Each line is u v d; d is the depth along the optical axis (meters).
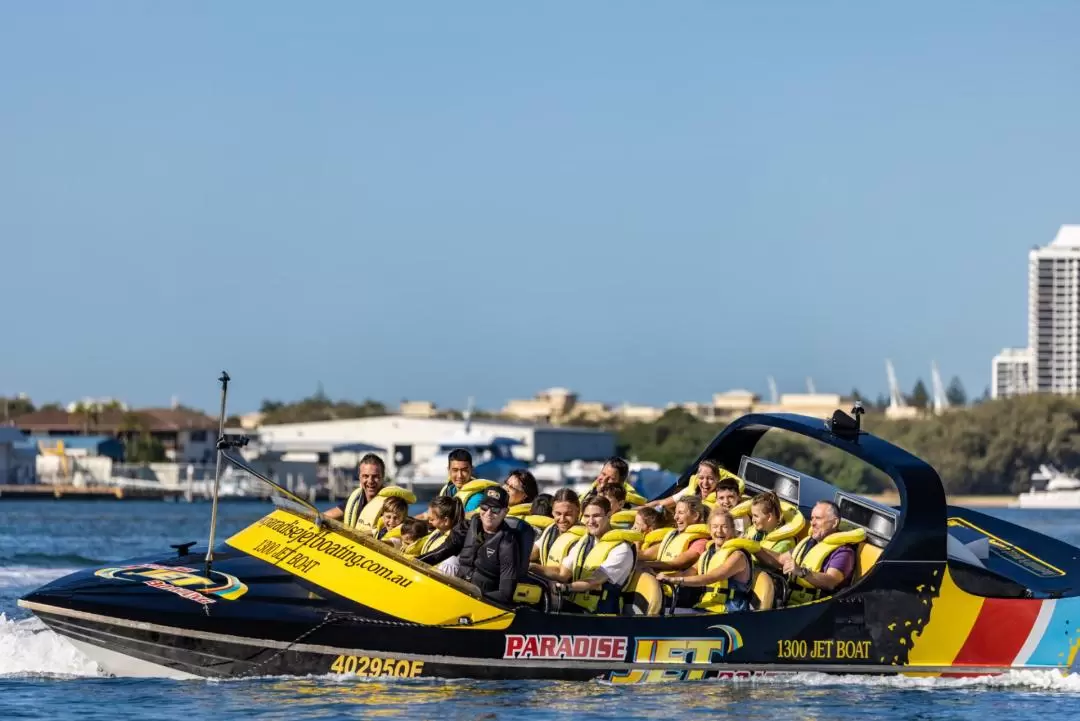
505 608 49.56
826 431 57.56
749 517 56.44
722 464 63.12
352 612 49.00
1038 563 59.53
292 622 48.62
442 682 49.62
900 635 53.81
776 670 52.53
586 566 51.06
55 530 174.62
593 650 50.34
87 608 48.38
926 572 53.97
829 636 53.00
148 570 50.88
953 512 63.25
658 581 51.62
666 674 51.28
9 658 51.34
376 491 56.34
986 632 54.88
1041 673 55.50
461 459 57.44
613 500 54.97
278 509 53.62
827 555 53.72
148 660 48.91
